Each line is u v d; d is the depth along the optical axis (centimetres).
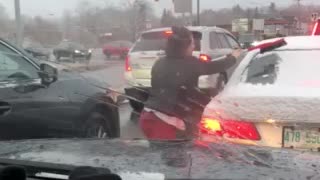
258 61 473
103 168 215
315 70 446
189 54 490
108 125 621
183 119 466
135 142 291
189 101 479
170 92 482
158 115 481
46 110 520
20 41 1324
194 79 489
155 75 494
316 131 377
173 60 488
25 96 499
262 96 406
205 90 520
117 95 618
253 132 393
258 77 450
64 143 289
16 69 510
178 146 276
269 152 272
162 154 255
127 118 620
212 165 233
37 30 1483
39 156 257
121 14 1631
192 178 211
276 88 424
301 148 380
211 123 410
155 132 482
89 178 193
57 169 231
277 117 385
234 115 400
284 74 446
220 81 565
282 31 2484
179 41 483
